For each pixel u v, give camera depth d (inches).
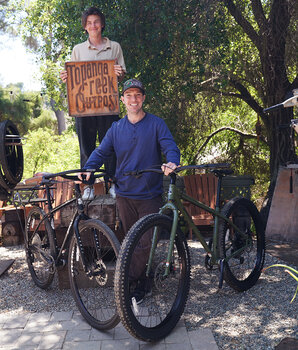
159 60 260.1
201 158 407.2
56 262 151.9
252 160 420.8
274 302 139.5
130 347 111.4
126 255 108.0
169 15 244.8
